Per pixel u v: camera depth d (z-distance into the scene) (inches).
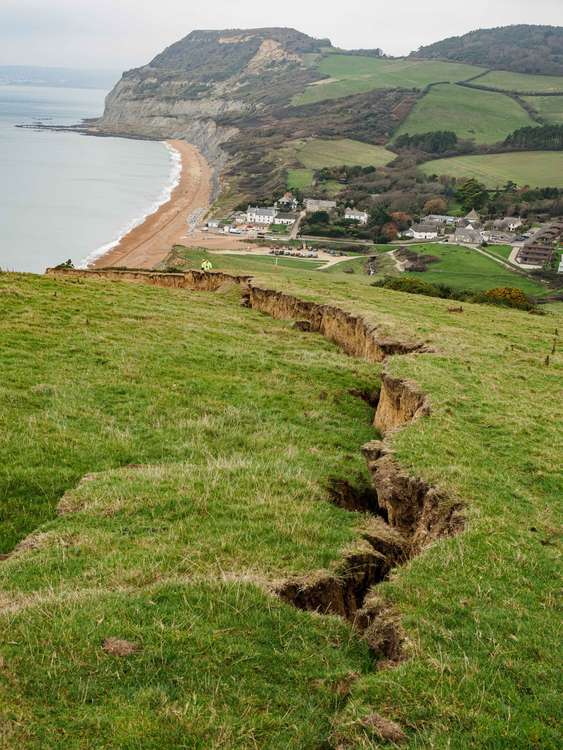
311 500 615.8
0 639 356.2
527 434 708.7
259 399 971.3
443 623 397.1
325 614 434.0
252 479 642.8
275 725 322.7
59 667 335.9
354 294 1743.4
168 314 1375.5
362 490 706.2
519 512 540.1
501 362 1043.9
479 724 316.8
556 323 1658.5
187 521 549.6
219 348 1186.6
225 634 377.7
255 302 1699.1
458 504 545.6
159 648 356.5
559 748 306.0
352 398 1053.2
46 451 716.7
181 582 428.5
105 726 304.7
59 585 452.1
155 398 913.5
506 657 366.0
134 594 417.1
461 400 796.0
